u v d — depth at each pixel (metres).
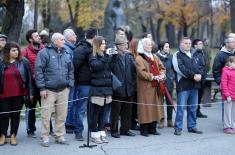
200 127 10.51
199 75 9.58
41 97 8.27
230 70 9.88
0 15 17.05
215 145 8.57
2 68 8.21
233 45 10.13
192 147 8.38
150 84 9.34
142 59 9.31
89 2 21.89
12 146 8.27
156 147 8.33
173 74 10.69
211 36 35.53
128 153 7.85
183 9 35.00
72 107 9.38
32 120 9.03
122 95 9.02
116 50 9.19
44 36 9.81
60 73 8.26
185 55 9.59
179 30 46.12
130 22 33.81
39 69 8.15
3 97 8.23
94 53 8.50
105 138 8.83
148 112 9.29
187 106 9.84
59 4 21.80
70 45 9.36
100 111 8.62
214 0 34.12
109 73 8.65
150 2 35.03
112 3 20.88
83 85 8.72
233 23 23.00
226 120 9.84
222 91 9.91
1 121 8.32
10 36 13.67
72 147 8.23
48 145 8.27
